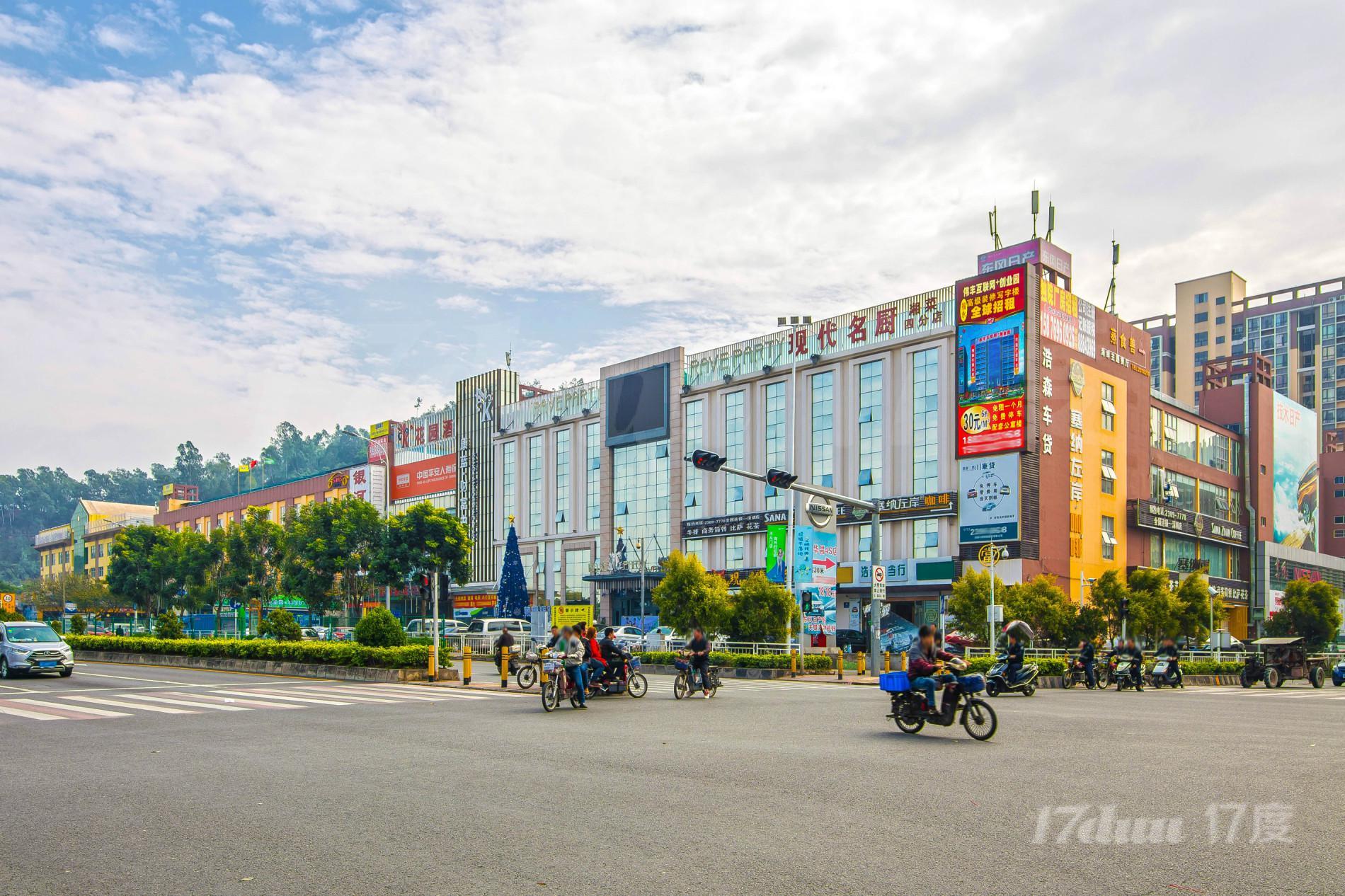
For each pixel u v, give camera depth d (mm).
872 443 58406
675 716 19344
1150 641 48906
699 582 43344
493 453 86875
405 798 10133
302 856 7789
